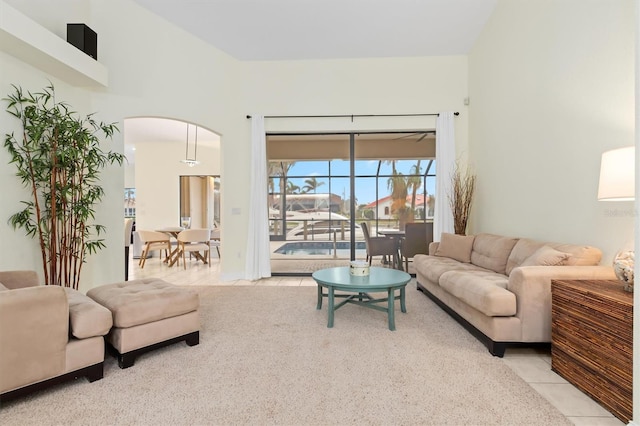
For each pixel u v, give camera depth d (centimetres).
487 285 258
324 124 538
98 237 391
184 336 258
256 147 532
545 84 331
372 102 533
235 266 538
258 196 532
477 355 245
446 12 439
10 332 175
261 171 532
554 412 175
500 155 421
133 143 880
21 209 313
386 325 310
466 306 288
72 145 324
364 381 207
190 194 936
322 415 173
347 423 166
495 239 367
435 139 550
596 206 268
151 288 272
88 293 273
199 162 839
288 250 577
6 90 296
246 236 542
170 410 177
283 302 393
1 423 165
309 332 292
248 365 229
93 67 351
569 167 298
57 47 306
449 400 186
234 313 349
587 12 276
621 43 245
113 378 211
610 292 186
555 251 261
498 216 427
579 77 286
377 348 258
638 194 149
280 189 574
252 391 196
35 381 183
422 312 350
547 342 238
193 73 481
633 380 151
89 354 204
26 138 311
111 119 402
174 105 460
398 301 395
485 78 462
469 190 489
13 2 306
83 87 378
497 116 428
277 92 538
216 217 998
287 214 575
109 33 400
